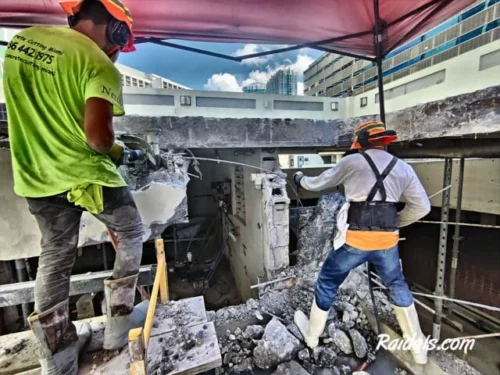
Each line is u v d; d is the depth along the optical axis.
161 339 1.41
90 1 1.02
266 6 1.99
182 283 5.34
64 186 1.01
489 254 2.93
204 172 6.23
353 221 1.59
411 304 1.74
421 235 3.74
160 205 2.06
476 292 3.04
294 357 1.85
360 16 2.17
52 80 0.92
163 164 2.18
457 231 2.20
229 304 4.71
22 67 0.94
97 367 1.16
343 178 1.65
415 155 2.33
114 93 0.98
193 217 6.29
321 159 8.06
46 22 2.00
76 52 0.93
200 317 1.59
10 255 1.97
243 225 4.14
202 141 2.41
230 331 2.06
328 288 1.76
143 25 2.14
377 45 2.33
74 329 1.15
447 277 3.36
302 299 2.47
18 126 0.97
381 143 1.64
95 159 1.04
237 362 1.81
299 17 2.15
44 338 1.04
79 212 1.14
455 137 1.81
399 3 2.02
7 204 1.93
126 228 1.18
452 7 1.98
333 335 1.98
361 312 2.26
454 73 2.10
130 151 1.32
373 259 1.64
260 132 2.59
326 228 2.95
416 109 1.96
